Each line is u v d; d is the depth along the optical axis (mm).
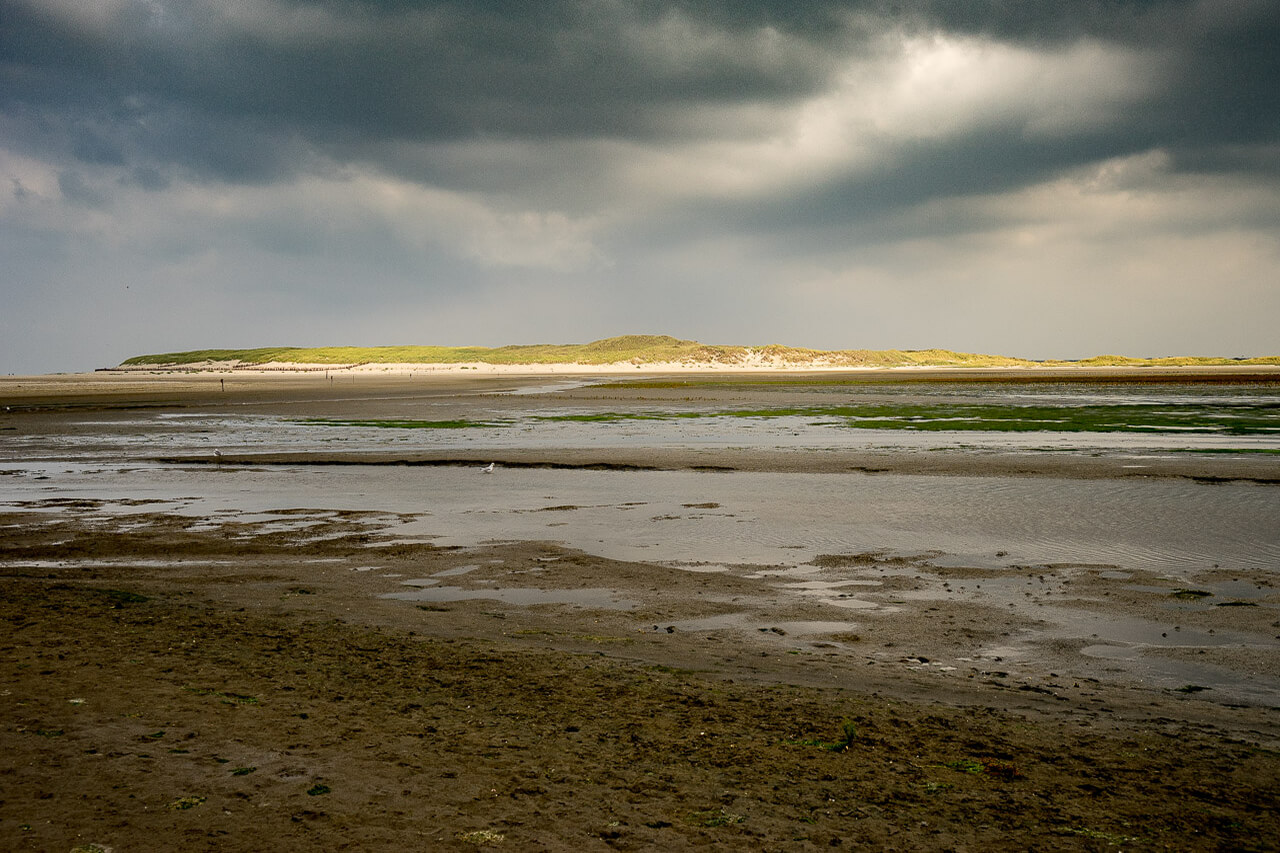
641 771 7059
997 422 54094
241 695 8508
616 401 82625
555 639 11875
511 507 24500
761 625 13141
